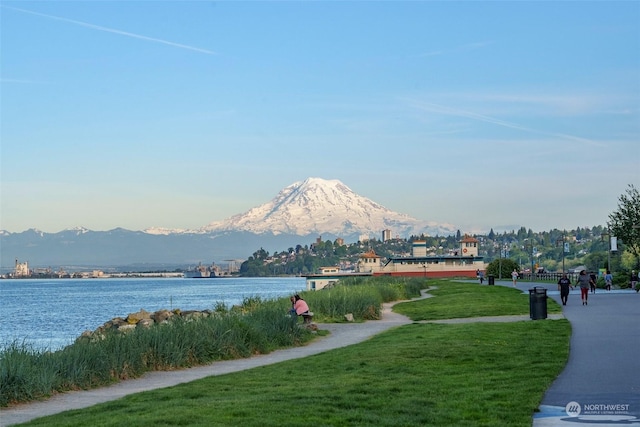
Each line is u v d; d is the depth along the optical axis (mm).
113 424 13758
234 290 197500
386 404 15453
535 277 117312
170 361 23875
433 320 40531
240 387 18625
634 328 29609
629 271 81438
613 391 16562
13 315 85625
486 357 22250
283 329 30578
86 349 21500
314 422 13734
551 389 16891
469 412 14539
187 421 13852
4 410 17281
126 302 123125
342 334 34438
